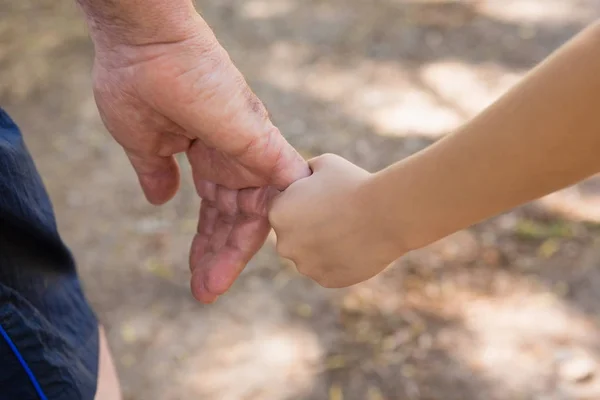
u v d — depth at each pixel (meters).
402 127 1.85
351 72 2.10
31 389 0.80
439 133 1.82
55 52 2.34
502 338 1.26
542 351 1.23
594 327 1.26
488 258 1.42
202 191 0.88
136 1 0.77
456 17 2.36
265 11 2.50
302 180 0.84
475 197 0.75
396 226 0.79
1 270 0.80
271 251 1.50
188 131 0.83
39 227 0.83
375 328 1.30
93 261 1.52
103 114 0.84
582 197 1.55
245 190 0.86
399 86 2.02
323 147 1.78
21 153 0.83
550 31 2.23
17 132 0.84
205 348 1.30
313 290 1.40
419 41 2.23
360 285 1.39
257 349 1.28
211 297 0.89
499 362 1.22
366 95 2.00
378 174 0.80
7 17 2.60
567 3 2.39
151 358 1.29
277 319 1.34
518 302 1.32
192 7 0.80
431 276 1.39
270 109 1.95
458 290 1.36
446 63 2.11
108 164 1.83
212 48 0.80
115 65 0.81
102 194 1.71
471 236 1.47
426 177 0.76
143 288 1.44
